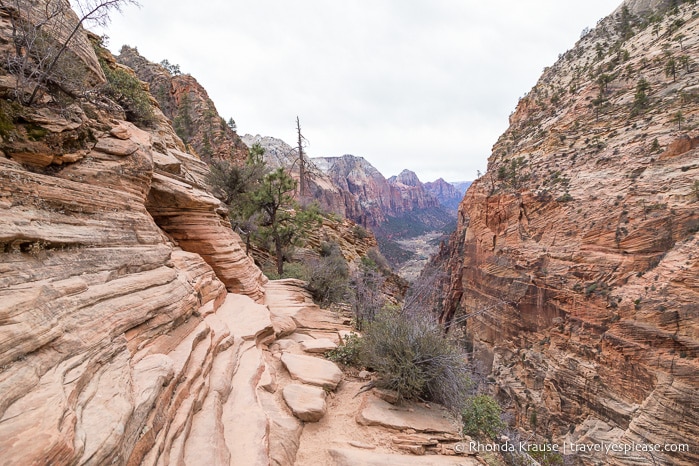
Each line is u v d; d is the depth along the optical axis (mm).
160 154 10500
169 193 9688
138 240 6129
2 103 4738
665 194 30531
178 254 8414
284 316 10773
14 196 3975
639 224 30609
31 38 5152
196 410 4363
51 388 2496
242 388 5531
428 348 6535
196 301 6672
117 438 2537
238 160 47906
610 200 34844
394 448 5098
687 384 22000
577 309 32906
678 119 34719
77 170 5594
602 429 26141
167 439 3430
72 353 3027
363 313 11898
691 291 24062
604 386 27750
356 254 44500
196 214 10477
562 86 73062
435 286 8742
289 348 8719
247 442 4176
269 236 21266
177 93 56625
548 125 60875
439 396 6520
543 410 31938
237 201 21688
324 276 15828
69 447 2145
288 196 20641
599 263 32781
